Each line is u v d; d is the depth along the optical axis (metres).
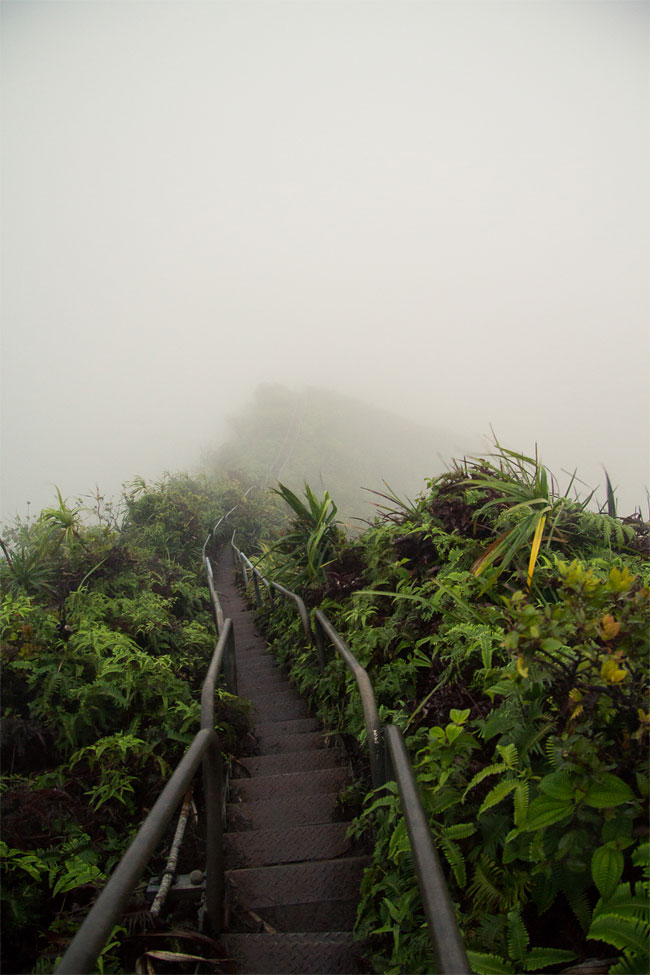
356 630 3.93
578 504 3.81
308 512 5.95
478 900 1.78
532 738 1.87
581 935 1.66
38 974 2.03
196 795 3.22
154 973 2.03
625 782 1.65
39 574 4.96
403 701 3.08
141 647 4.71
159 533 11.83
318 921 2.41
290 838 2.88
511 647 1.61
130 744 3.06
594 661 1.61
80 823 2.68
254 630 8.12
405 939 1.94
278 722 4.53
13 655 3.48
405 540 3.96
